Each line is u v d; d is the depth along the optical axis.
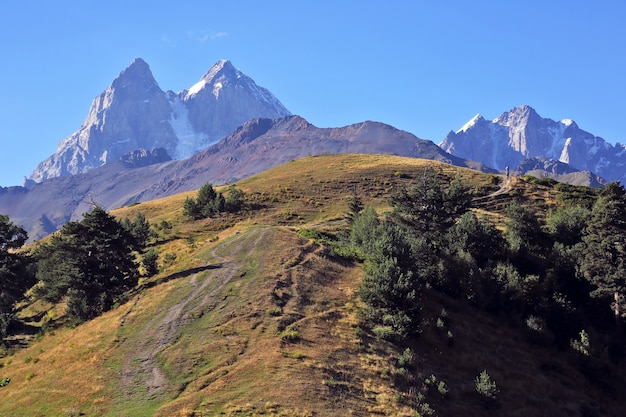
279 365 35.38
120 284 56.06
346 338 41.50
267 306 44.03
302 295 47.50
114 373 36.41
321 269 54.53
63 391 35.31
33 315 64.19
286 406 31.31
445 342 46.44
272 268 52.44
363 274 55.38
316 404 32.00
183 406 31.42
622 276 59.25
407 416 32.91
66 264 56.66
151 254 62.66
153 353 38.44
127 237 60.00
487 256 66.06
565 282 63.88
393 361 40.00
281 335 39.50
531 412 40.62
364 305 47.66
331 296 48.75
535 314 56.69
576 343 52.19
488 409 38.88
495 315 56.22
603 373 49.47
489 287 57.56
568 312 57.00
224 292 47.34
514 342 51.62
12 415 33.66
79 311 52.25
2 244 68.62
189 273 54.16
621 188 66.38
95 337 42.94
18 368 43.16
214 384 33.78
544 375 47.38
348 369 37.09
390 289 45.81
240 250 59.47
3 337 54.84
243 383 33.75
